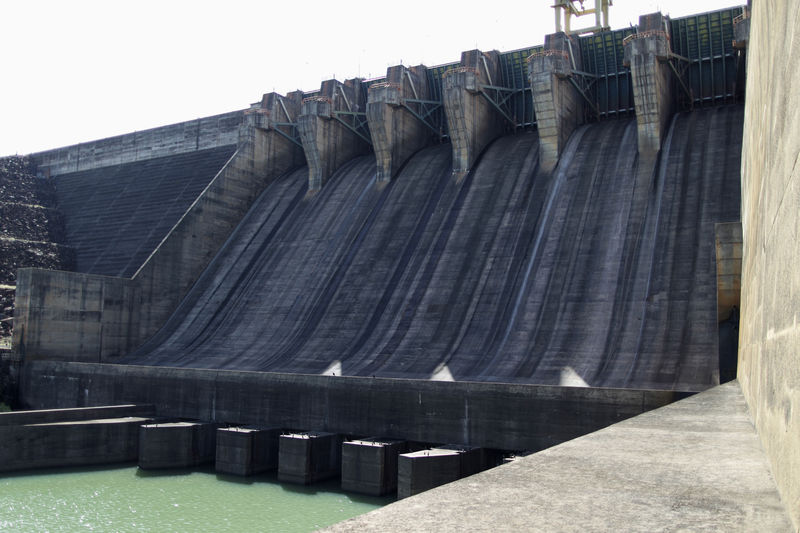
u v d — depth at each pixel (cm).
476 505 533
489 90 5338
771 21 894
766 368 848
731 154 4091
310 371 4059
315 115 5788
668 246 3788
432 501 547
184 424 3694
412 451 3209
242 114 6900
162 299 5394
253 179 6162
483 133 5300
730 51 4691
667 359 3244
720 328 2678
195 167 6900
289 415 3588
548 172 4647
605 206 4212
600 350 3459
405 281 4491
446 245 4569
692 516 503
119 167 7600
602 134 4788
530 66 4703
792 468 505
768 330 854
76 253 6569
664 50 4322
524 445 2933
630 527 473
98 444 3694
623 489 595
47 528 2553
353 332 4331
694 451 805
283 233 5600
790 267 600
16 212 6894
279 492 3120
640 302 3600
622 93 5138
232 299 5250
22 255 6278
